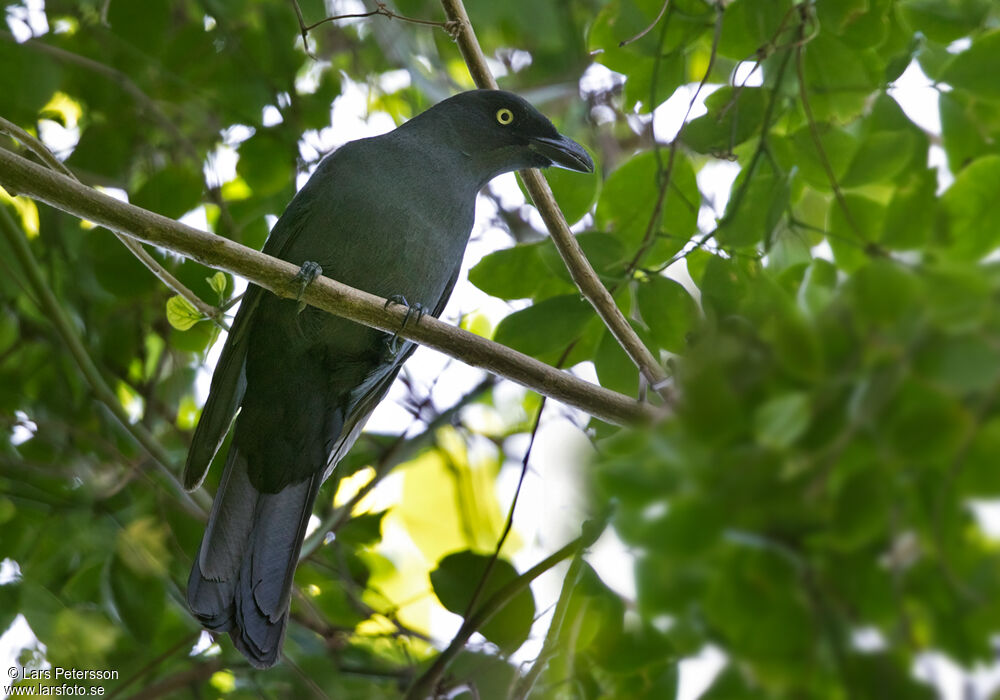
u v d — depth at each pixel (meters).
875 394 7.89
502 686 9.41
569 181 10.52
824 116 9.98
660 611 8.20
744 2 9.92
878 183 9.75
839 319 8.06
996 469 7.74
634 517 8.14
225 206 12.16
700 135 9.97
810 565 7.94
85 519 10.86
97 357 11.76
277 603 9.35
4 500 10.96
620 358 10.05
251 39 12.55
